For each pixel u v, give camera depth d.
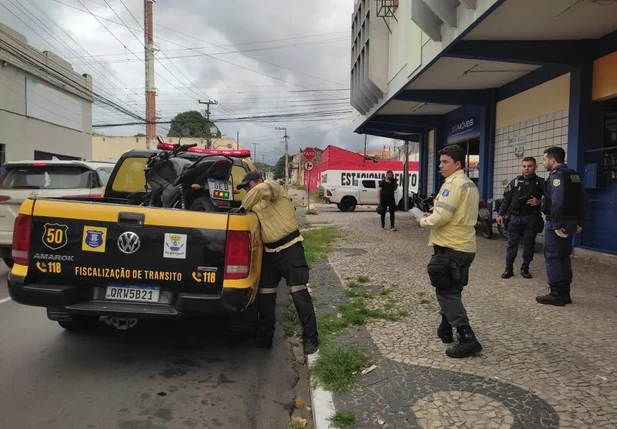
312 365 4.09
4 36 20.70
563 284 5.49
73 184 7.77
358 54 15.79
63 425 3.14
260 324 4.71
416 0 8.40
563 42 8.34
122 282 3.76
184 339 4.95
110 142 55.09
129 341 4.83
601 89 8.16
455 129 15.45
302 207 29.20
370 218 18.38
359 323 5.08
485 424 2.97
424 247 10.40
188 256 3.70
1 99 20.78
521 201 6.79
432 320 5.15
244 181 4.65
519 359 3.97
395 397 3.38
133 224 3.70
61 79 24.92
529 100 10.55
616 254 7.85
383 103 13.75
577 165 8.48
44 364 4.17
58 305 3.64
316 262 8.83
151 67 31.81
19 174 7.77
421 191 18.89
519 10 6.95
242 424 3.29
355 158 42.06
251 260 3.88
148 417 3.30
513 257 6.94
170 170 5.33
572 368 3.76
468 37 8.10
